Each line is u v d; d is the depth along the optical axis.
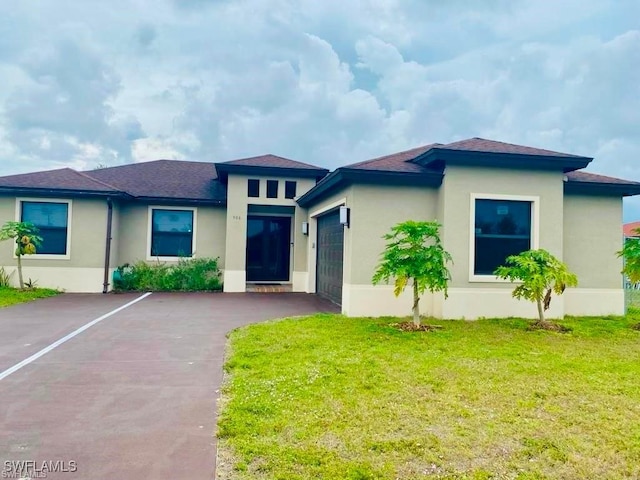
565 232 10.72
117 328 8.34
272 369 5.64
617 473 3.34
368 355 6.33
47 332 7.91
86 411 4.39
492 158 9.52
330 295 12.66
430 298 9.93
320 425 4.03
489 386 5.12
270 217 17.02
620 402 4.70
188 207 15.78
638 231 10.14
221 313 10.27
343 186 10.61
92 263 14.08
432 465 3.40
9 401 4.62
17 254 12.96
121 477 3.20
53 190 13.49
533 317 9.88
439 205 9.93
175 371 5.71
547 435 3.92
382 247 9.81
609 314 10.71
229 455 3.52
